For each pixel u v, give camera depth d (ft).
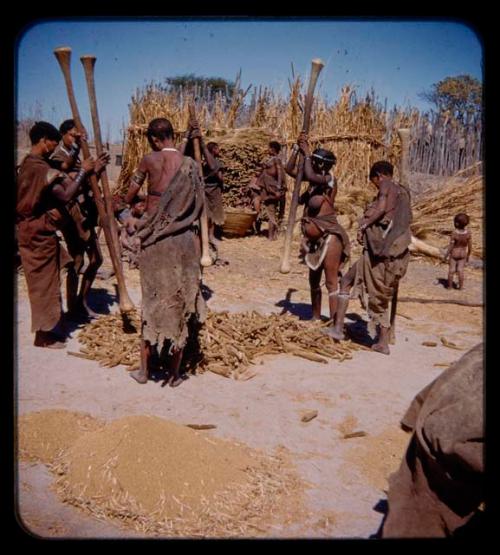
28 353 20.34
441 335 25.03
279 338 21.68
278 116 57.16
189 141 23.24
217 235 45.03
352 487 13.07
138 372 18.51
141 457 12.39
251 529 11.39
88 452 12.83
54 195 19.63
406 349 22.84
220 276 32.94
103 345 20.85
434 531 9.11
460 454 8.56
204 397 17.51
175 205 17.06
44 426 14.61
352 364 20.83
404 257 21.35
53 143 19.94
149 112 51.70
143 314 17.49
